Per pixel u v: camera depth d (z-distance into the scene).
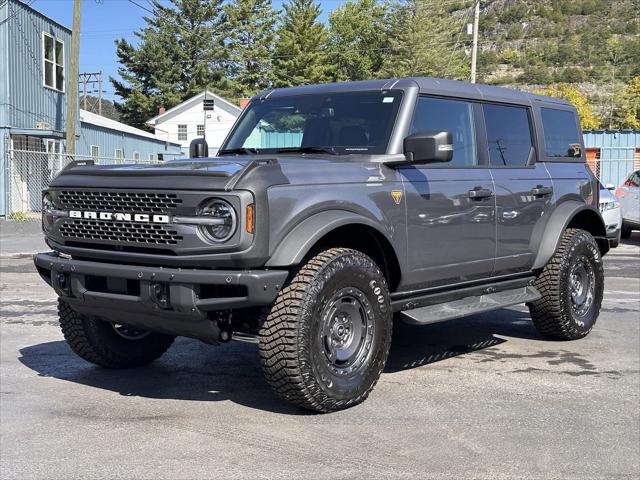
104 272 4.67
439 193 5.56
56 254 5.18
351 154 5.41
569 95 80.06
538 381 5.66
